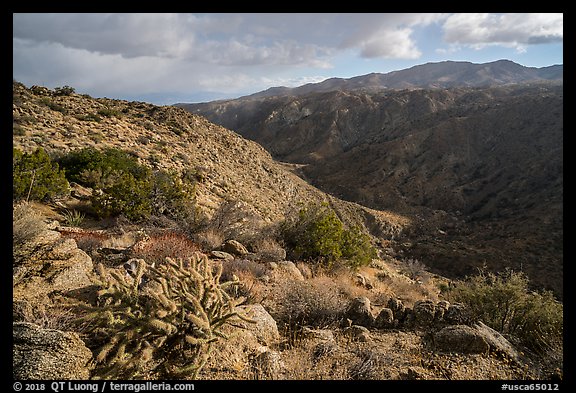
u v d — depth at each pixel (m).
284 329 4.61
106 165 14.12
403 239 65.50
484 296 5.46
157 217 10.09
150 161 18.81
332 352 3.97
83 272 4.55
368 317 5.14
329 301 5.16
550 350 4.18
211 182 21.08
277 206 26.72
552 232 56.47
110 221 10.41
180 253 6.00
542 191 77.75
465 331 4.30
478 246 56.03
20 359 2.73
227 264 6.18
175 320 3.30
